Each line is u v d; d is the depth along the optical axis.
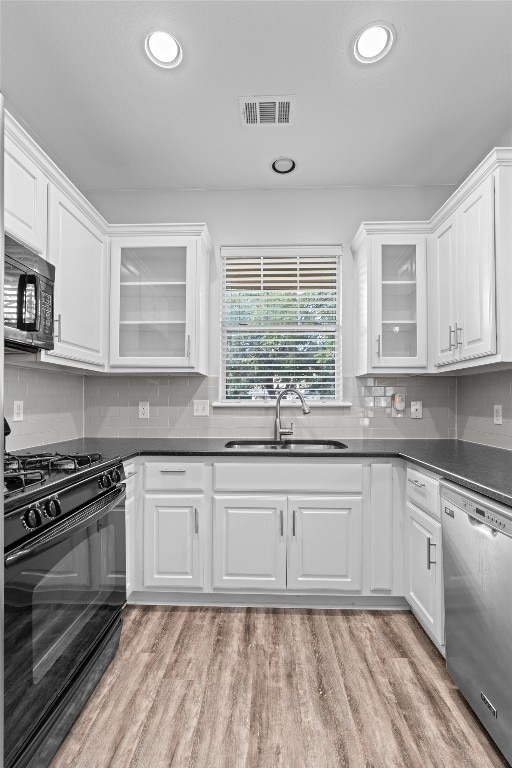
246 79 2.06
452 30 1.79
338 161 2.78
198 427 3.08
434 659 1.98
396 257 2.82
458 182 3.05
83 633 1.64
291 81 2.07
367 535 2.42
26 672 1.26
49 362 2.12
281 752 1.47
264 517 2.43
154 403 3.09
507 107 2.27
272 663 1.94
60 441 2.78
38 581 1.33
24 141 1.78
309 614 2.40
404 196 3.11
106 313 2.77
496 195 1.98
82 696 1.64
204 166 2.83
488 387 2.63
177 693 1.74
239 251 3.16
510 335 1.96
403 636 2.17
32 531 1.31
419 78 2.05
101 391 3.10
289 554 2.43
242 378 3.14
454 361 2.44
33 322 1.71
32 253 1.77
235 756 1.45
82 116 2.33
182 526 2.46
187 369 2.77
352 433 3.06
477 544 1.50
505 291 1.97
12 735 1.19
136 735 1.53
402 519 2.41
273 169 2.88
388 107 2.26
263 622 2.31
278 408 2.95
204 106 2.25
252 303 3.16
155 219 3.15
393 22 1.76
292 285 3.16
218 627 2.25
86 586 1.68
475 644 1.52
